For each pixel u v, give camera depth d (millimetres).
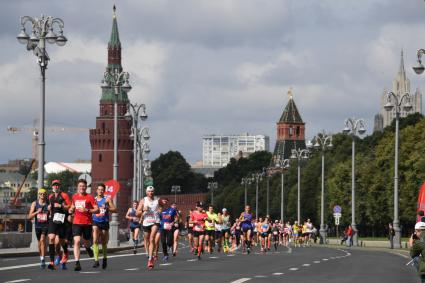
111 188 111500
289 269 67500
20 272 56750
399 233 151500
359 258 98000
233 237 116562
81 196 58969
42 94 90812
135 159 178875
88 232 59062
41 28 92375
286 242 189250
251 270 64375
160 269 63000
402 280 58688
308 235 186625
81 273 56312
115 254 95500
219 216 104062
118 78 140750
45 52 91812
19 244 108500
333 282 53000
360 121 181625
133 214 100312
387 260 94125
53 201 60312
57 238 60188
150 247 63750
